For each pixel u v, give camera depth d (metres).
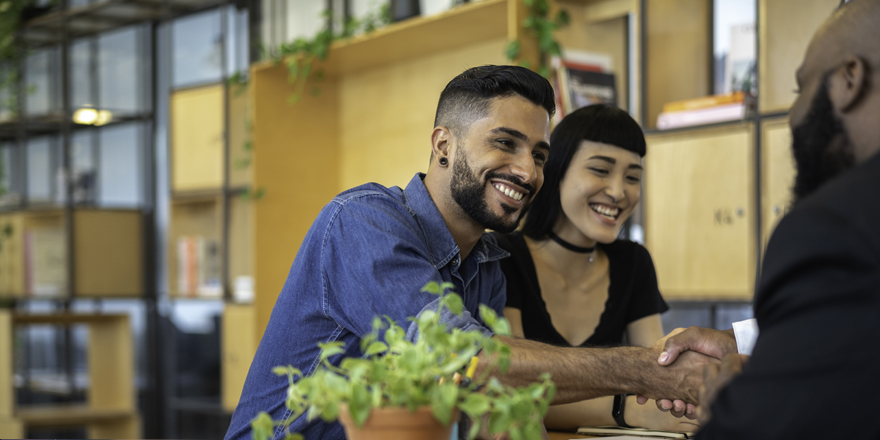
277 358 1.33
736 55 2.80
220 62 4.54
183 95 4.33
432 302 1.11
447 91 1.35
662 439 1.31
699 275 2.62
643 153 1.75
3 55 5.00
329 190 4.12
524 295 1.71
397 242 1.17
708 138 2.62
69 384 5.13
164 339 5.18
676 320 3.06
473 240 1.42
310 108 4.07
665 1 2.84
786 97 2.49
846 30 0.80
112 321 4.57
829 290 0.67
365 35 3.44
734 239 2.55
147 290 5.16
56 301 5.28
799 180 0.85
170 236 4.44
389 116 3.91
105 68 5.02
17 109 5.04
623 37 3.11
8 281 5.08
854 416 0.64
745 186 2.54
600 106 1.75
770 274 0.71
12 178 5.39
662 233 2.71
